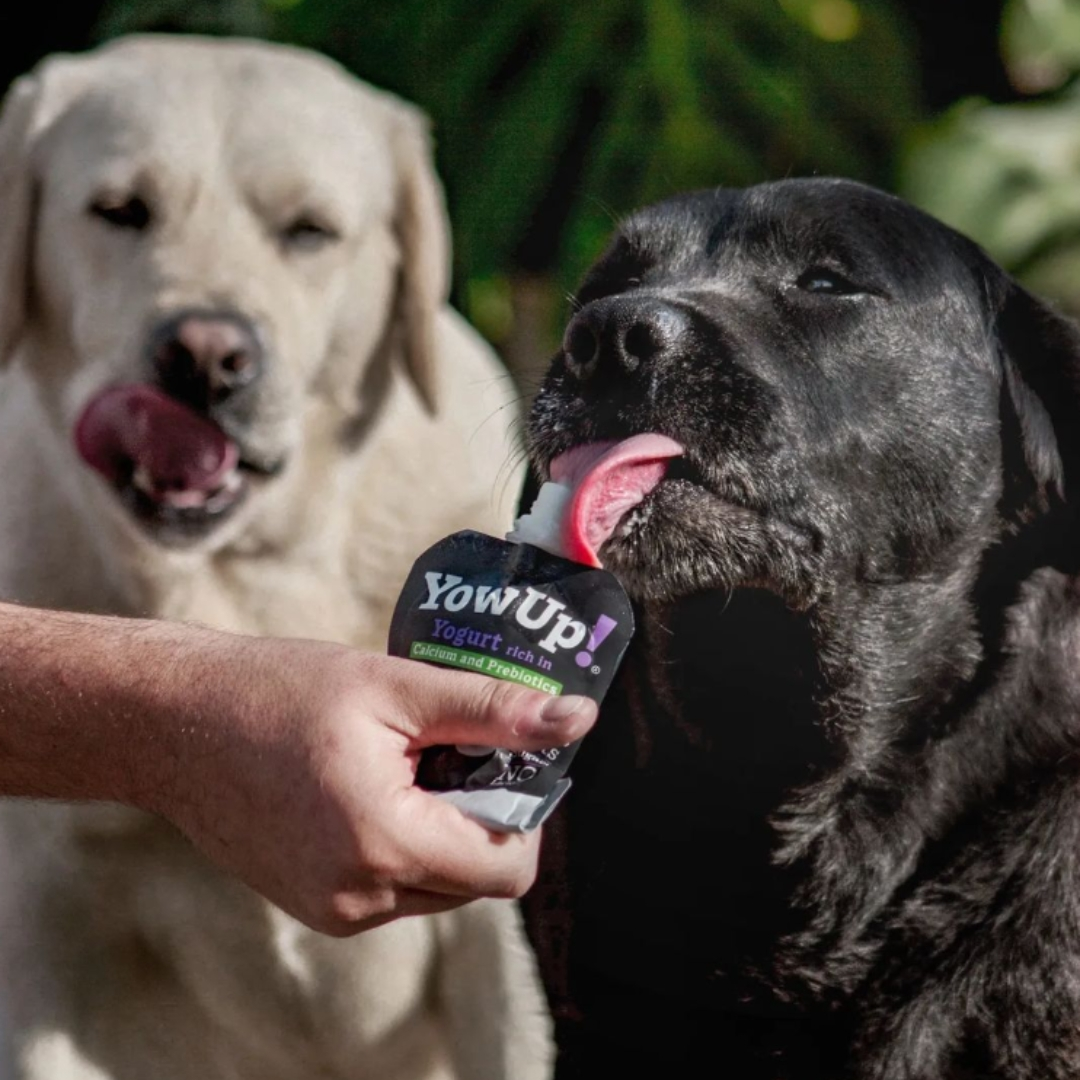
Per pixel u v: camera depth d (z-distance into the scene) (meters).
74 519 4.68
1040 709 3.90
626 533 3.65
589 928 4.01
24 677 3.02
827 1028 3.92
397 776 2.75
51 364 4.73
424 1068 4.82
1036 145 7.77
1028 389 4.00
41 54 7.79
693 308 3.71
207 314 4.43
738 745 3.96
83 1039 4.56
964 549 3.96
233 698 2.86
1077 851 3.82
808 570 3.75
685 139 7.42
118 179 4.56
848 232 3.86
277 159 4.64
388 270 4.91
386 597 4.93
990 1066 3.81
